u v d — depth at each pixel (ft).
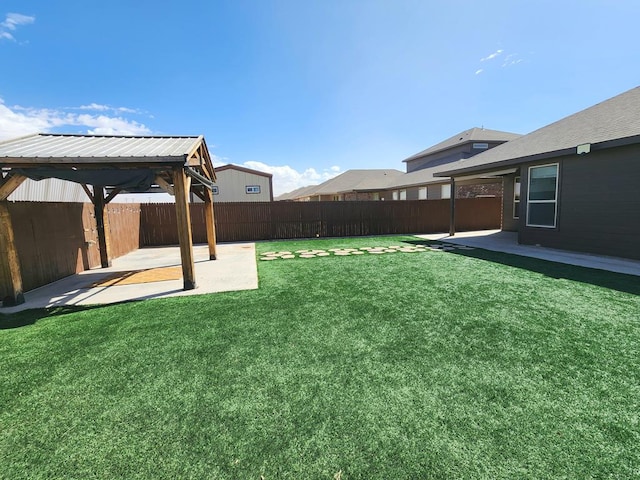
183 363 9.56
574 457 5.70
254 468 5.65
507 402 7.33
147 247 40.01
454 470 5.49
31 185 29.99
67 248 23.34
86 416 7.24
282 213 45.57
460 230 51.72
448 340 10.64
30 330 12.60
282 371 8.95
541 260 23.98
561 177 27.91
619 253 23.86
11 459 6.03
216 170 73.51
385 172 113.70
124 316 14.01
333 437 6.36
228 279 20.54
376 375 8.62
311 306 14.47
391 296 15.66
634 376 8.28
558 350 9.76
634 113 26.14
